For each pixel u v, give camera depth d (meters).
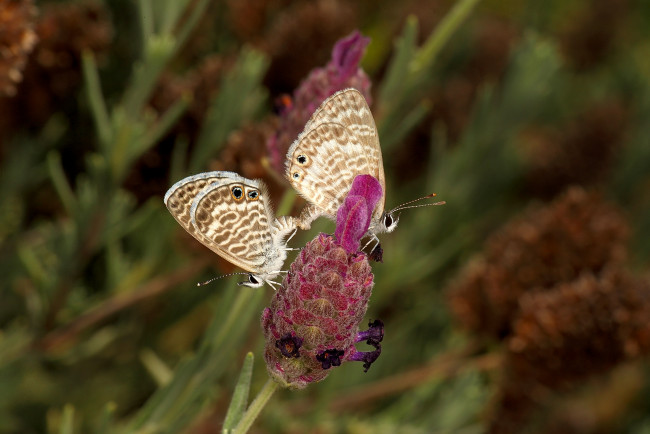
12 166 0.26
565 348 0.24
